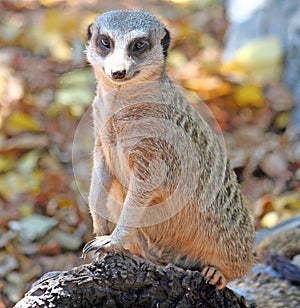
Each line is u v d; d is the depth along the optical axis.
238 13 15.05
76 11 16.06
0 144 12.03
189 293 6.68
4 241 9.94
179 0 16.91
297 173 11.56
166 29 7.03
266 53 13.95
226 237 6.92
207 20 16.39
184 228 6.83
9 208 10.64
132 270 6.53
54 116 12.69
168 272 6.60
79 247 10.01
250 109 13.16
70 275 6.52
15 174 11.53
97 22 6.94
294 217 9.66
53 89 13.48
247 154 11.95
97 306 6.58
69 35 14.95
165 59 6.94
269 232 9.23
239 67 13.98
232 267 7.01
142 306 6.65
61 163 11.70
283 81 13.76
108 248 6.52
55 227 10.27
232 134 12.59
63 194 10.88
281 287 8.13
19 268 9.51
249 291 8.08
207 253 6.92
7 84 13.34
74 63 13.89
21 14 16.20
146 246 6.98
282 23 13.99
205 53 14.98
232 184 7.13
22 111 12.87
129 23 6.81
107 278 6.49
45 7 16.50
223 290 6.84
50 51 14.53
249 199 11.12
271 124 12.91
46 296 6.45
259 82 13.70
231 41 14.98
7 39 14.96
